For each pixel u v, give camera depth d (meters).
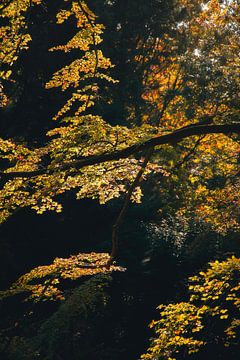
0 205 6.83
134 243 22.20
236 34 18.55
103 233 22.23
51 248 20.92
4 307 15.31
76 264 9.35
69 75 7.80
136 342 20.34
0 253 19.11
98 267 9.12
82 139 6.78
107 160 6.40
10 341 12.01
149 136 6.51
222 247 20.66
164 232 21.97
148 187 23.03
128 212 22.83
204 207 15.38
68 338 15.07
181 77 34.31
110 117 24.09
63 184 6.57
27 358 13.16
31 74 21.38
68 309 12.78
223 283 8.28
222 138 8.69
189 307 8.28
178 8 33.75
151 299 21.17
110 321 19.77
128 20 31.73
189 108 15.64
